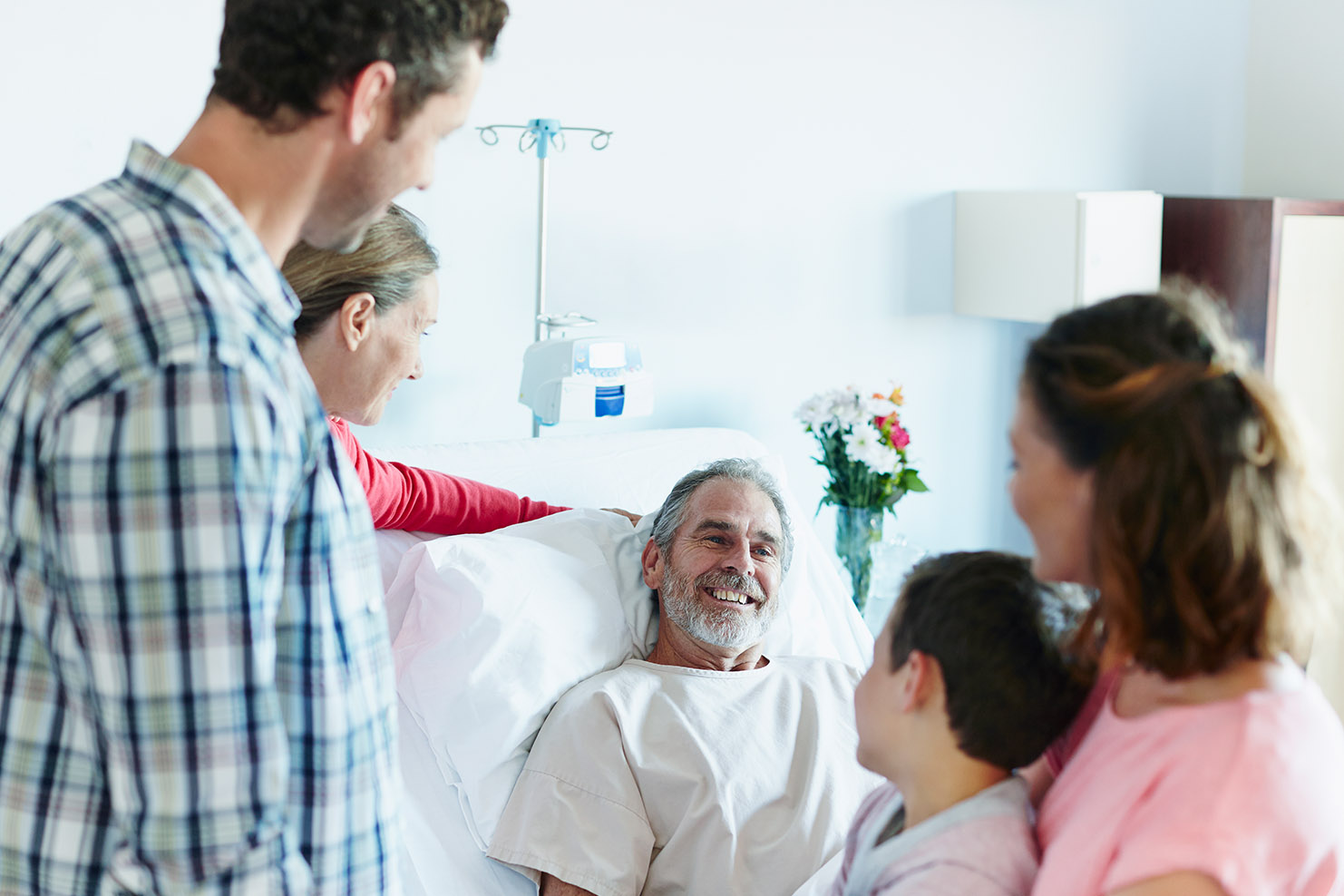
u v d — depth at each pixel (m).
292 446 0.84
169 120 1.97
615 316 2.45
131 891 0.83
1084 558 0.79
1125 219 2.63
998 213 2.73
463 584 1.69
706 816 1.54
